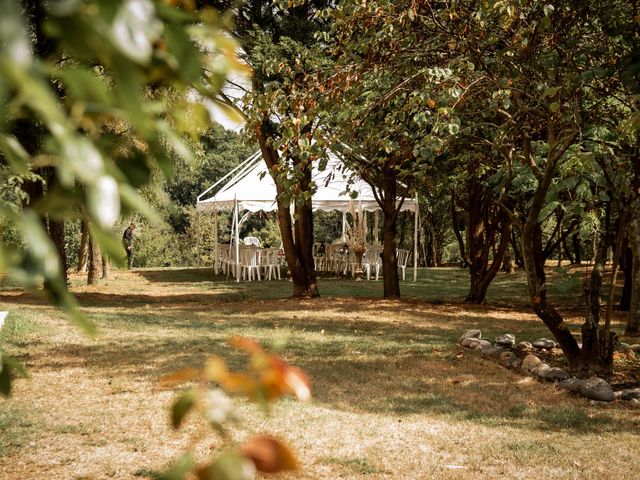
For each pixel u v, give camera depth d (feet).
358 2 23.16
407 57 24.79
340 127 25.11
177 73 1.60
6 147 1.51
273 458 1.53
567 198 32.81
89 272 70.33
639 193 26.63
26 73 1.26
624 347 32.09
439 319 44.96
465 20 24.00
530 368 27.32
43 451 16.15
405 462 16.14
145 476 14.62
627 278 52.90
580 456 16.94
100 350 29.84
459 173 42.14
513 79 22.91
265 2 48.49
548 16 21.88
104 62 1.45
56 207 1.45
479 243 57.47
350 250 86.84
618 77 24.88
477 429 19.22
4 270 1.40
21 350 29.12
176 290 67.92
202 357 28.53
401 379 25.67
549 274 84.94
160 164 1.79
